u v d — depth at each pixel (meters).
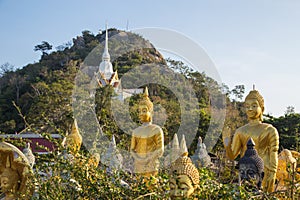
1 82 65.19
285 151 9.72
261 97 9.48
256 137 9.20
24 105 50.41
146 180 7.65
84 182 7.39
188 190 6.76
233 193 6.80
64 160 7.54
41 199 7.23
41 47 84.31
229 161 9.63
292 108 21.44
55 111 34.34
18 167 7.97
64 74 53.16
